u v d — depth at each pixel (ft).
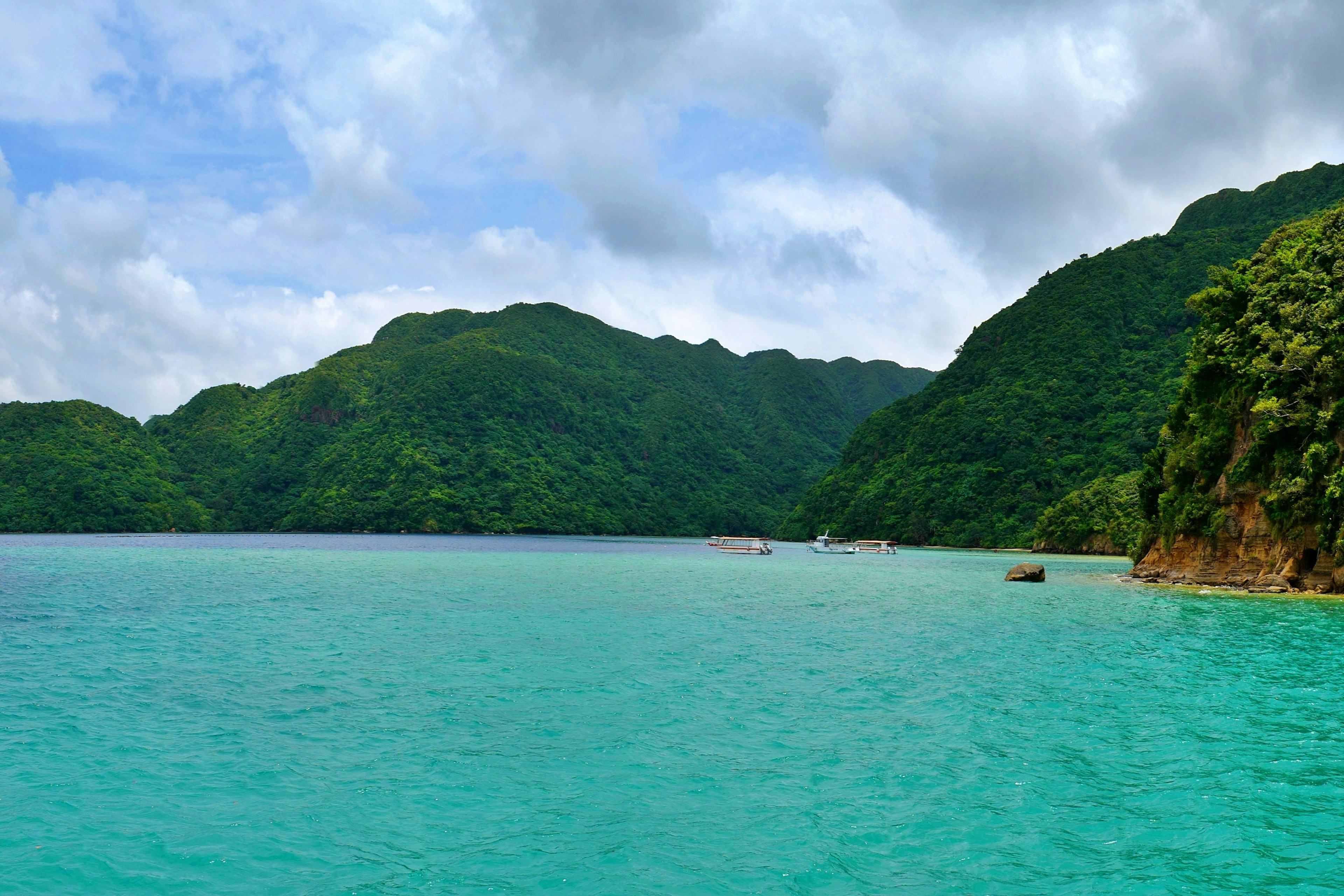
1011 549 486.79
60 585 185.68
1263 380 189.37
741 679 84.69
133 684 79.10
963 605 163.53
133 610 138.51
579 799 49.98
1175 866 41.42
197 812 47.37
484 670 87.97
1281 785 53.01
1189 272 617.21
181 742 60.13
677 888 38.78
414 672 86.43
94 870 40.09
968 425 566.77
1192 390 219.41
